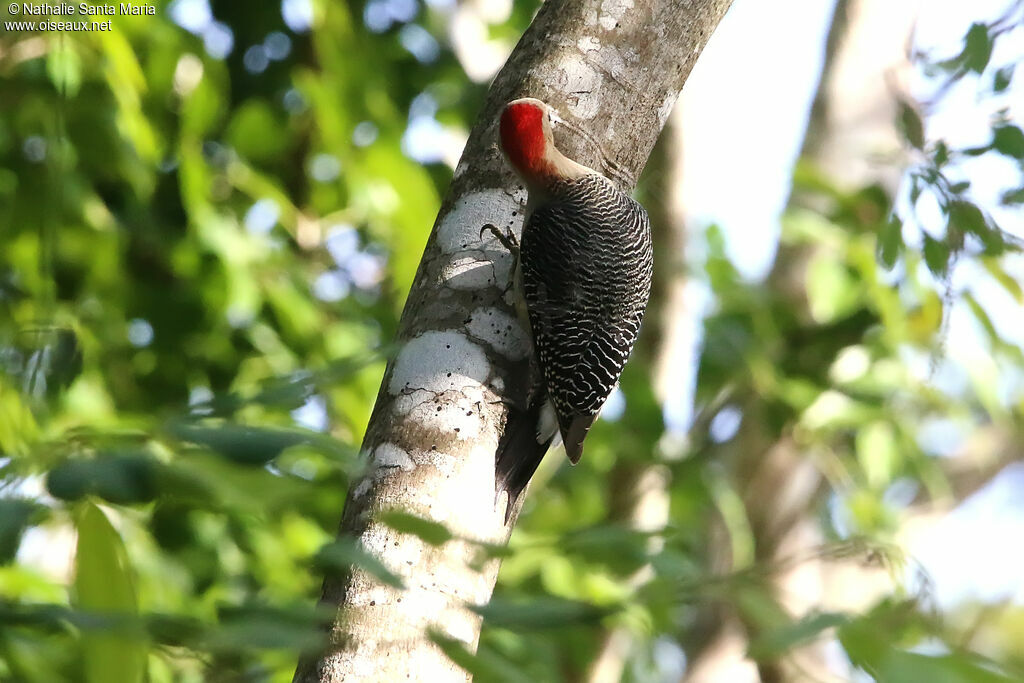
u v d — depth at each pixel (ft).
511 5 49.67
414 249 40.14
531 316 25.55
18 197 34.83
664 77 26.61
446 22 50.29
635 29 26.45
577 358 26.94
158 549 34.42
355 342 40.60
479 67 50.83
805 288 49.67
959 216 29.96
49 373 31.86
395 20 48.03
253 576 37.58
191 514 33.63
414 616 19.07
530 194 26.84
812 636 10.78
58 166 34.24
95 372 35.96
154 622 11.30
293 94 44.34
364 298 46.19
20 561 26.94
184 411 12.13
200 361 41.57
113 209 40.73
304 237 44.39
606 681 42.98
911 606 17.99
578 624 14.02
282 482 11.25
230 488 10.96
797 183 43.06
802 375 45.21
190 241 38.78
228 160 40.73
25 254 36.29
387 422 22.21
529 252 26.02
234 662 14.11
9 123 35.47
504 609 13.05
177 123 40.88
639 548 16.21
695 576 15.56
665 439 46.21
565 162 26.40
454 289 24.27
